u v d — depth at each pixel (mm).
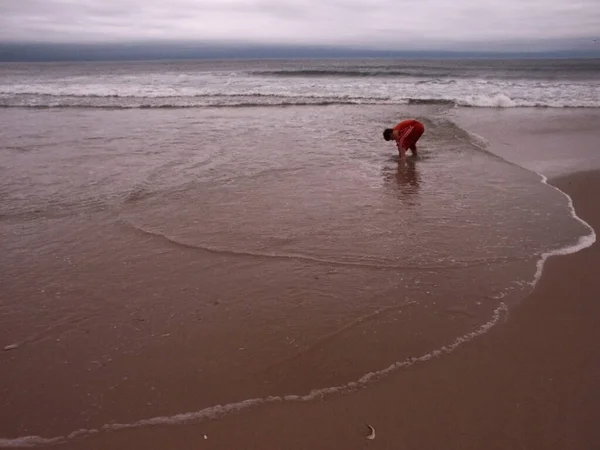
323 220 5219
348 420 2469
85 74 41625
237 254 4375
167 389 2670
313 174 7129
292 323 3293
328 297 3625
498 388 2684
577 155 8609
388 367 2859
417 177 6980
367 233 4844
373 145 9328
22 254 4422
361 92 20766
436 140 9852
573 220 5227
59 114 14492
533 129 11367
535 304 3539
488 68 43781
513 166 7664
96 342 3100
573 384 2703
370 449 2291
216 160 7961
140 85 25422
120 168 7457
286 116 13688
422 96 18641
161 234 4855
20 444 2307
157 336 3158
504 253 4379
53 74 42594
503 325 3281
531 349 3023
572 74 32250
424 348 3035
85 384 2709
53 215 5430
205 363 2889
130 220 5246
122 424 2432
